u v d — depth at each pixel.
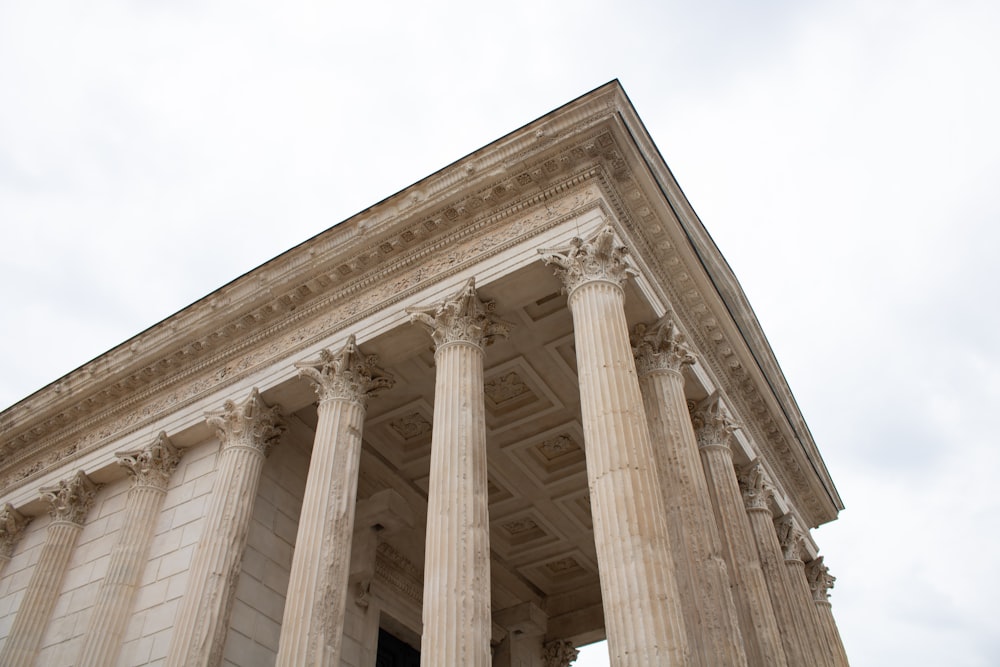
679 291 28.73
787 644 27.45
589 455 20.06
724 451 28.16
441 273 26.39
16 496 35.25
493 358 29.53
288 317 29.97
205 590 24.27
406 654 34.34
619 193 25.72
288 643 21.09
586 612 39.88
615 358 21.12
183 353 31.92
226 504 26.23
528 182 25.88
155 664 24.91
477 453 22.09
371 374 27.38
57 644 28.69
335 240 28.84
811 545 38.03
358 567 31.02
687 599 21.52
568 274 23.23
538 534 38.22
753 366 32.25
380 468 33.56
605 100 24.78
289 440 30.42
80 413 34.97
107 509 32.16
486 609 19.45
